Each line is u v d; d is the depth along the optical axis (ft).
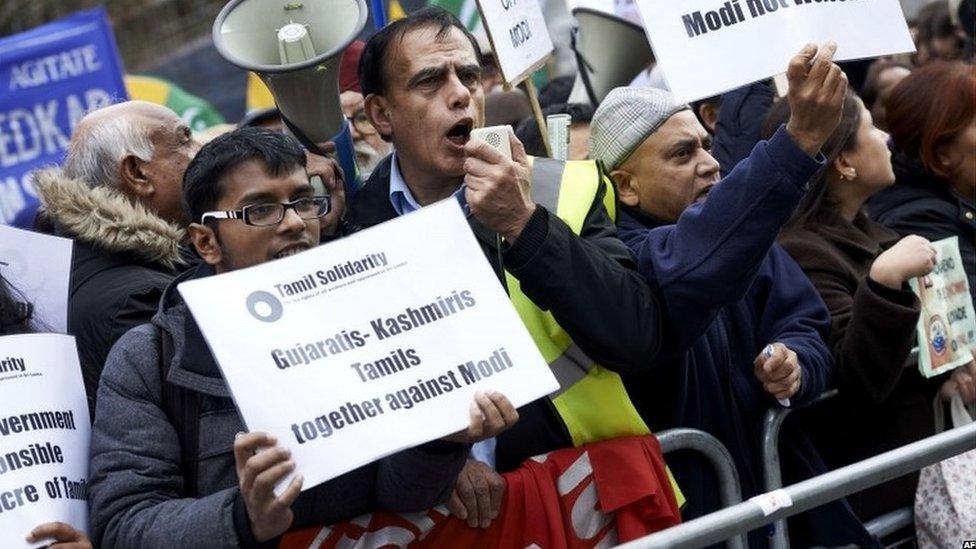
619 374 10.62
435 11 11.23
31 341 9.68
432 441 9.14
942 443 10.05
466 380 8.89
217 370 9.50
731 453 11.58
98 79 18.34
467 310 9.04
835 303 12.44
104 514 9.41
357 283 9.01
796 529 12.15
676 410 11.29
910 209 14.40
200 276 9.96
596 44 17.01
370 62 11.16
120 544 9.28
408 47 10.98
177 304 9.87
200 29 34.68
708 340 11.60
